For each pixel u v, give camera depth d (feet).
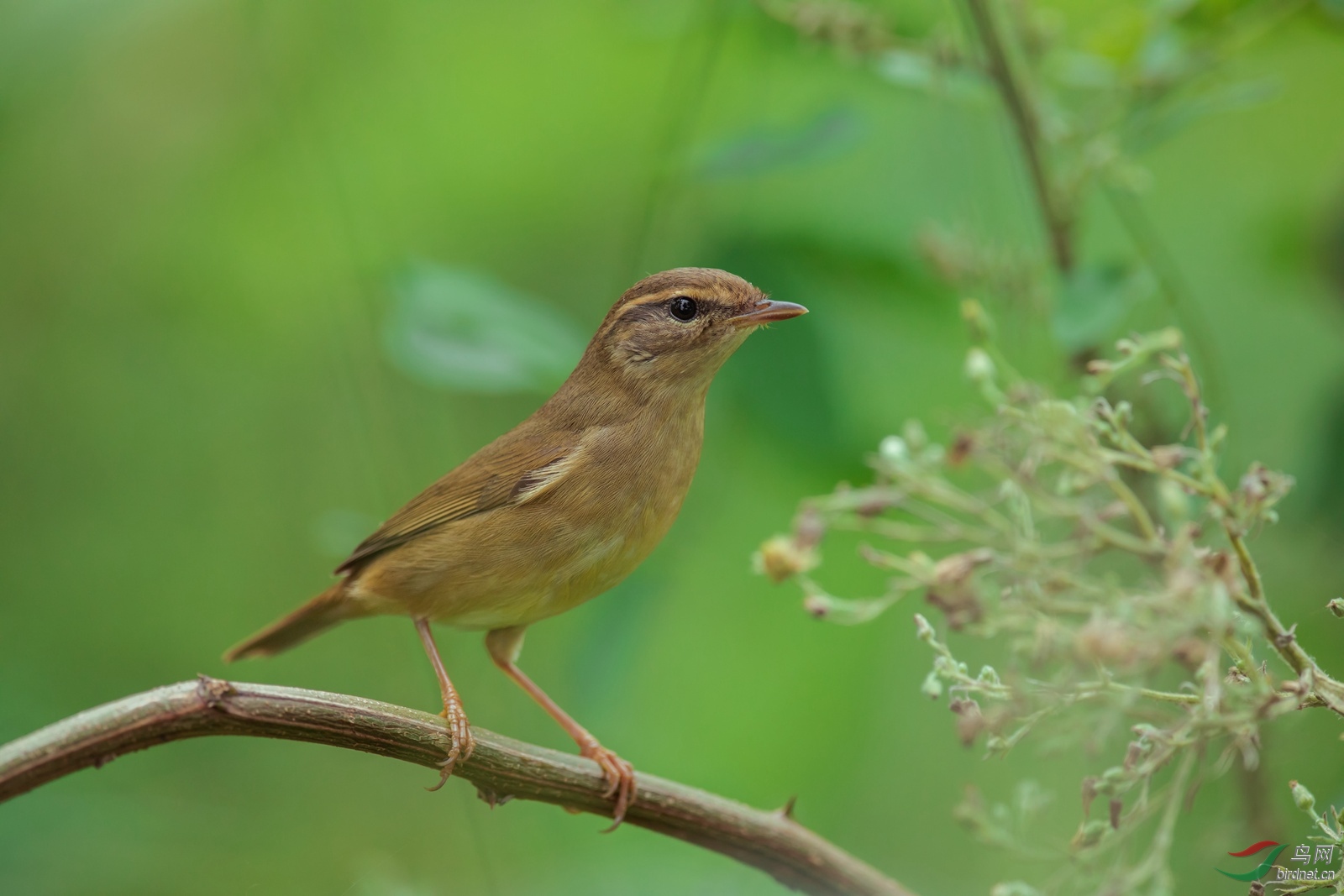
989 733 18.71
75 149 45.70
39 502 48.96
